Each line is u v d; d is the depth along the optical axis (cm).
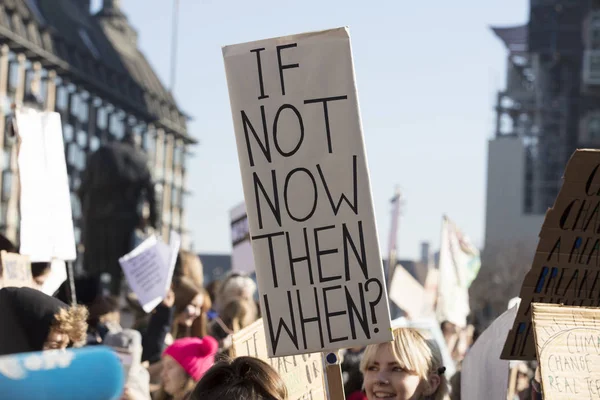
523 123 11556
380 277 415
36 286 557
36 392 153
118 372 158
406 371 470
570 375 370
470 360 528
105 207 3456
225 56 421
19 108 549
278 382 330
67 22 8688
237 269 1212
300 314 417
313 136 418
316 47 417
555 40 11419
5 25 6962
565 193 414
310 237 418
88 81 8256
